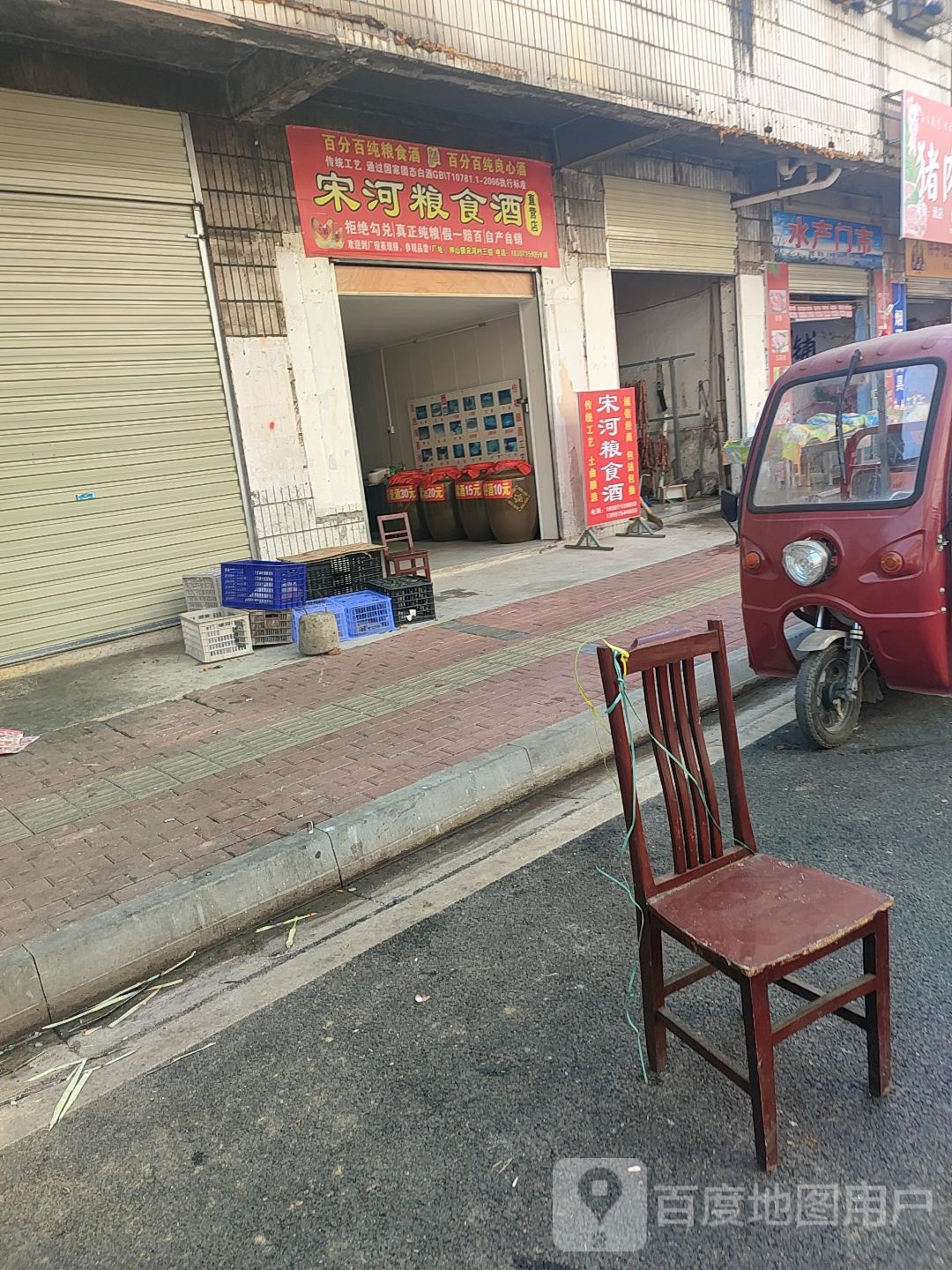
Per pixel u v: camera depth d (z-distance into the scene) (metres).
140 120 7.24
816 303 15.63
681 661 2.41
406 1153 2.23
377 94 8.71
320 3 6.42
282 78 7.09
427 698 5.64
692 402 14.55
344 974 3.07
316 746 4.95
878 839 3.57
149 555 7.65
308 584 7.88
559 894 3.43
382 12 6.80
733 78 10.12
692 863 2.43
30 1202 2.22
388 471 13.68
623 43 8.76
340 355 8.75
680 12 9.34
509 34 7.70
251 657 7.07
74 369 7.11
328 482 8.72
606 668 2.27
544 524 11.53
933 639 4.21
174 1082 2.61
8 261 6.72
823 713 4.59
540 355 10.88
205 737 5.30
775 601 4.76
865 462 4.41
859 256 15.70
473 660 6.42
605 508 10.95
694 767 2.44
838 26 11.77
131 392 7.41
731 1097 2.31
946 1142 2.09
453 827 4.20
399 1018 2.78
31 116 6.72
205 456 7.89
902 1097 2.24
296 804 4.16
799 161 12.09
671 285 14.27
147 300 7.43
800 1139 2.14
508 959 3.03
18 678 7.00
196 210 7.62
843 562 4.42
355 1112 2.40
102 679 6.79
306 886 3.67
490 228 9.88
